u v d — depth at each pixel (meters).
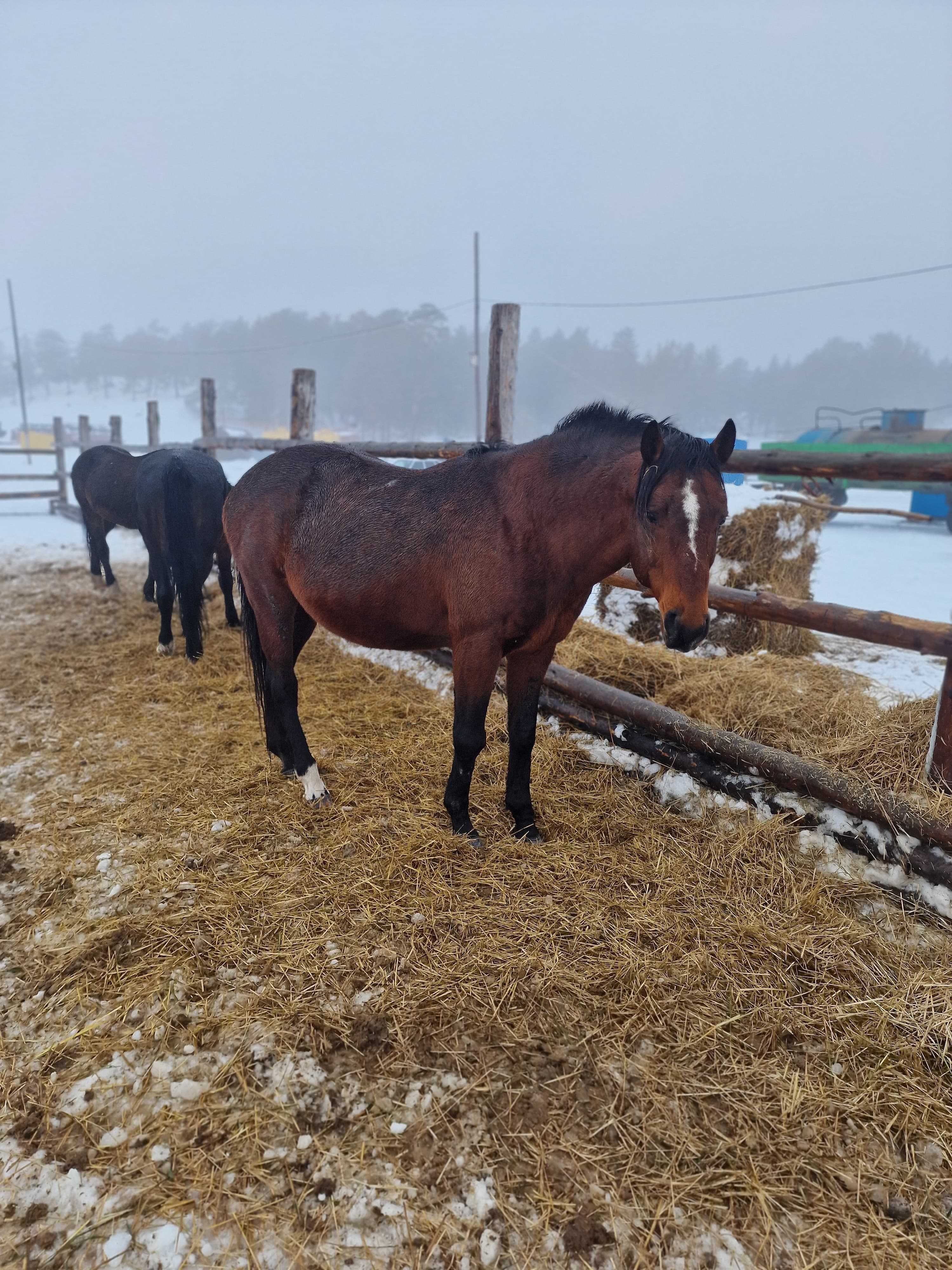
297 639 3.09
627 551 2.26
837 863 2.46
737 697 3.29
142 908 2.32
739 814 2.75
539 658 2.55
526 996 1.97
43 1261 1.37
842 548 10.14
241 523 2.93
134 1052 1.81
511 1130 1.62
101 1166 1.53
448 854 2.59
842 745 2.80
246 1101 1.68
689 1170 1.53
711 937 2.17
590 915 2.27
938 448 12.75
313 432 6.94
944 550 10.01
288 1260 1.37
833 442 14.06
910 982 1.98
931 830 2.28
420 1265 1.36
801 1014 1.90
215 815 2.85
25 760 3.35
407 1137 1.60
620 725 3.27
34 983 2.03
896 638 2.42
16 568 7.57
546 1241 1.40
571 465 2.27
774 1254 1.38
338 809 2.88
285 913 2.29
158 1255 1.38
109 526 6.58
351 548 2.57
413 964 2.08
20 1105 1.67
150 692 4.17
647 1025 1.87
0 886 2.45
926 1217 1.45
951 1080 1.73
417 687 4.17
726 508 2.00
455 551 2.38
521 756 2.66
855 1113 1.64
